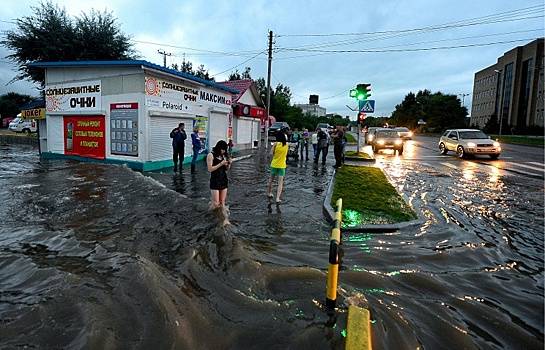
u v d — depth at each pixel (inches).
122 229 245.8
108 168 532.1
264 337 125.5
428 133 2972.4
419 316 147.6
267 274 178.2
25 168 544.4
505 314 153.6
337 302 150.6
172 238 227.9
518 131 2177.7
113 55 1063.0
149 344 116.1
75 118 635.5
